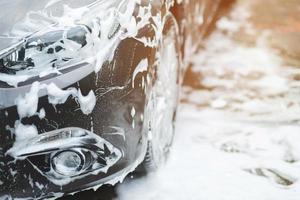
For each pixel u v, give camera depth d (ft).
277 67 14.06
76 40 6.36
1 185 6.34
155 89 8.12
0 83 6.14
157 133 8.38
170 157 9.41
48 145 6.27
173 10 8.92
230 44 15.72
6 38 6.41
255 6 19.83
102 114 6.49
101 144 6.59
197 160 9.37
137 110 7.06
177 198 8.25
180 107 11.64
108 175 6.89
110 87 6.53
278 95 12.34
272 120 11.07
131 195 8.29
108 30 6.58
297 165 9.32
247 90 12.60
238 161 9.41
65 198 8.17
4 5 6.84
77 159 6.56
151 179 8.70
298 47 15.57
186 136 10.27
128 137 6.95
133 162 7.22
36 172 6.38
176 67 9.85
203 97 12.19
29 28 6.48
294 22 18.01
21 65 6.24
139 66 7.04
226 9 19.26
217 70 13.78
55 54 6.31
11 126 6.12
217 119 11.09
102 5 6.74
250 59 14.57
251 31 16.93
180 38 9.91
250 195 8.34
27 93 6.11
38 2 6.82
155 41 7.65
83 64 6.31
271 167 9.23
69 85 6.20
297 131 10.55
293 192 8.44
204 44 15.65
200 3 12.04
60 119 6.23
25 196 6.47
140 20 7.12
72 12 6.61
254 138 10.28
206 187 8.55
